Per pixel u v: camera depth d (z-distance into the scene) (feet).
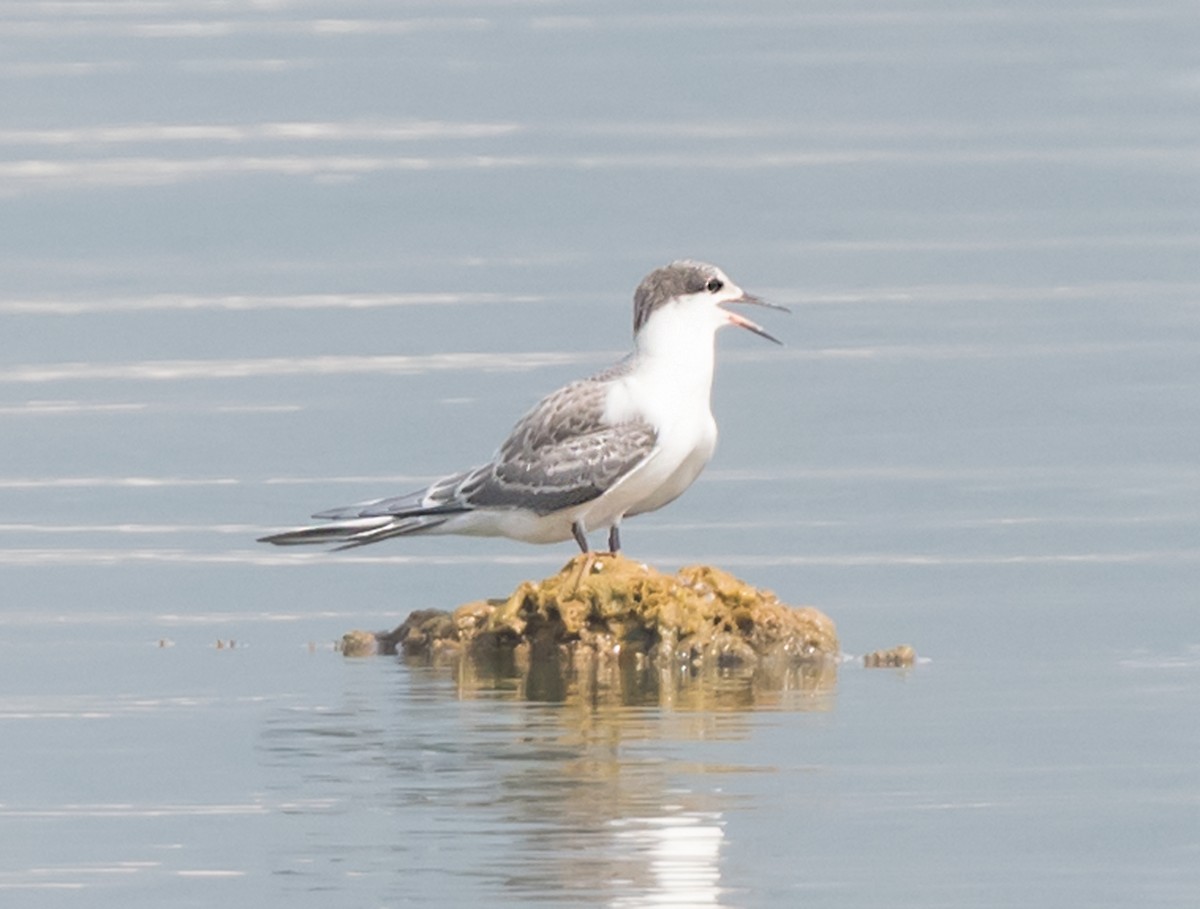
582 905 35.99
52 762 44.52
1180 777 43.32
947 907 36.65
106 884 37.55
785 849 38.78
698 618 52.85
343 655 54.13
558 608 53.11
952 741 45.65
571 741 45.16
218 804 41.39
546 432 52.95
